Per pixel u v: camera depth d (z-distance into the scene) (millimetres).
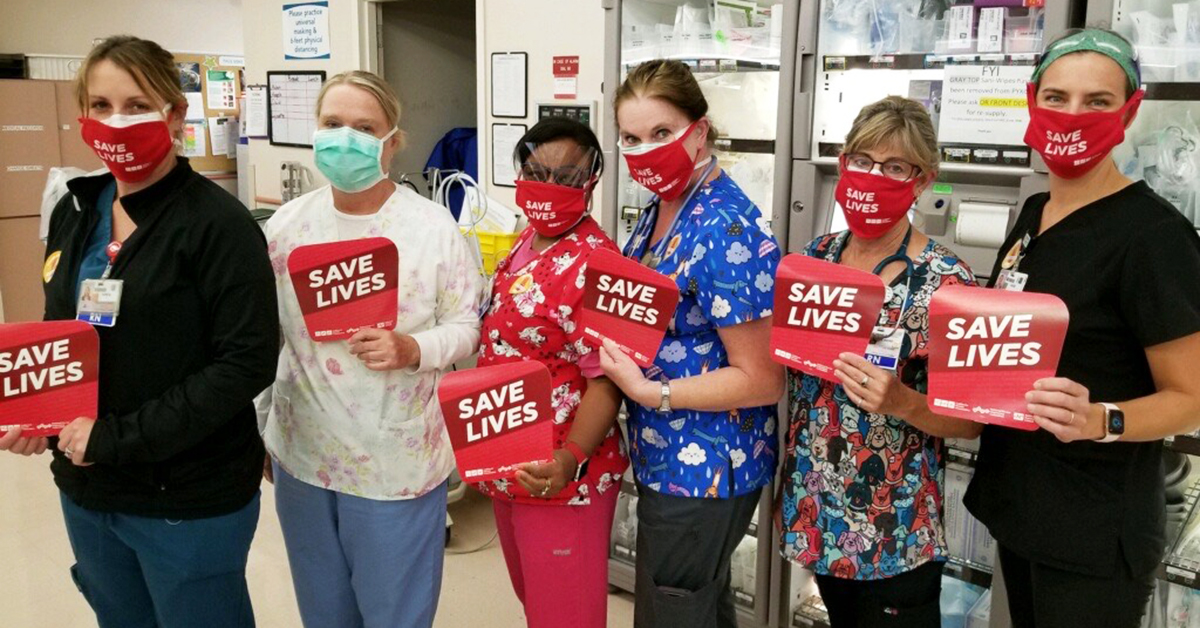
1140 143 2152
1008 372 1477
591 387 1902
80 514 1854
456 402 1675
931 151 1690
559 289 1863
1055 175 1631
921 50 2332
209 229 1722
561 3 3588
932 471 1822
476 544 3482
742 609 2887
